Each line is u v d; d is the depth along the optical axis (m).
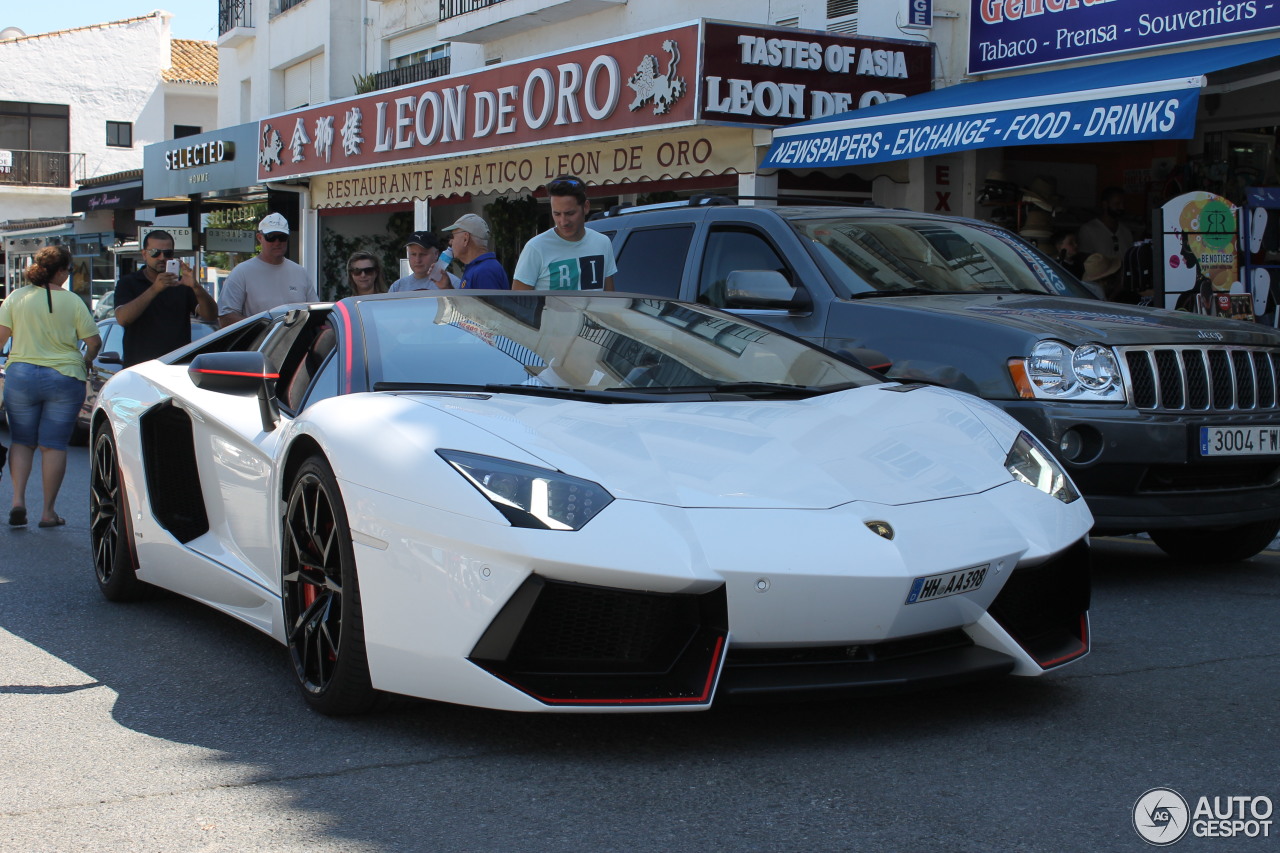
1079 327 4.89
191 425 4.44
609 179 13.19
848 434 3.43
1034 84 9.75
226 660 4.06
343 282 20.06
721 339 4.20
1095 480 4.70
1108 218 10.82
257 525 3.88
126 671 3.93
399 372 3.64
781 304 5.51
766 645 2.91
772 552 2.88
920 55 11.78
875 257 5.86
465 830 2.59
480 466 3.00
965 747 3.07
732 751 3.04
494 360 3.76
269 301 7.56
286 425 3.78
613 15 16.28
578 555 2.82
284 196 20.47
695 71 10.93
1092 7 10.40
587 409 3.42
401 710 3.40
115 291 8.05
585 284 6.30
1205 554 5.68
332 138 17.42
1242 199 10.27
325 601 3.39
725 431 3.35
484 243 7.18
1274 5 9.02
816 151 10.44
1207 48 9.48
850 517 3.01
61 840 2.57
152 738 3.24
